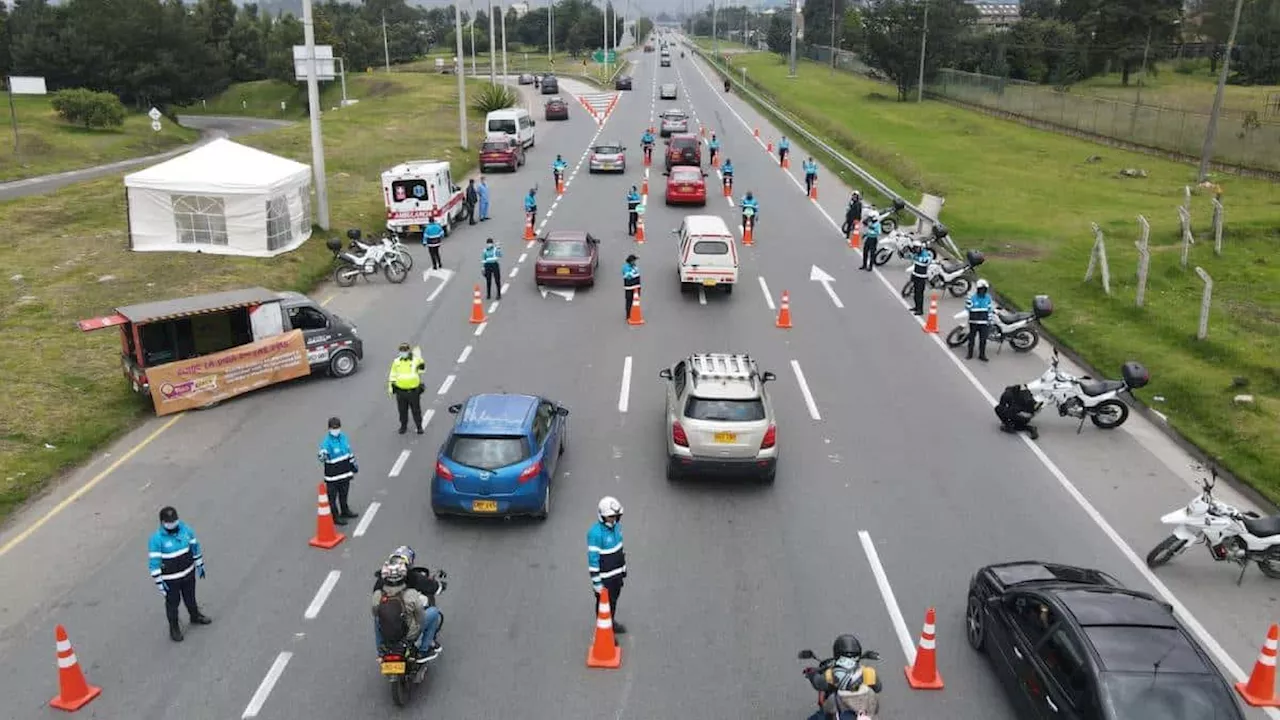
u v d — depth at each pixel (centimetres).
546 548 1322
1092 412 1748
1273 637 1013
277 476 1538
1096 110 5612
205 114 11006
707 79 10419
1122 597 981
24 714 992
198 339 1862
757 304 2522
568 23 16288
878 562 1293
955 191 4041
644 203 3838
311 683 1043
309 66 2975
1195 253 2983
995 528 1391
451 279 2745
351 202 3619
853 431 1727
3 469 1512
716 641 1122
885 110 7125
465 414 1405
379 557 1297
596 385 1930
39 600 1197
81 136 6544
